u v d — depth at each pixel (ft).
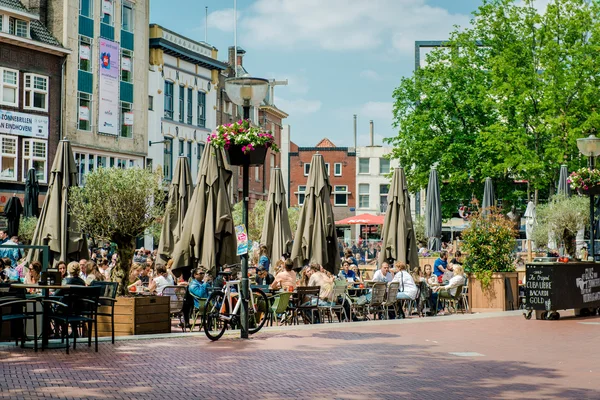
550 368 36.42
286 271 63.72
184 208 77.51
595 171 70.33
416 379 33.22
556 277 60.34
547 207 100.94
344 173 268.82
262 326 51.03
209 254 57.72
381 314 67.46
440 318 60.39
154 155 162.61
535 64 139.44
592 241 69.72
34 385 30.22
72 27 140.15
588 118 127.95
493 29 149.38
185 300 53.98
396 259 74.90
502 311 67.67
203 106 182.80
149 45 162.30
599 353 41.55
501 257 70.28
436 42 213.46
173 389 30.12
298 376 33.63
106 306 47.83
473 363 37.78
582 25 133.80
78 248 61.05
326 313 68.08
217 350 41.50
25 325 43.42
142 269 66.23
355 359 38.73
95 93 145.18
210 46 184.24
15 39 127.85
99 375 32.89
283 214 82.84
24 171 131.13
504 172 143.43
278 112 234.17
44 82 135.33
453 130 161.38
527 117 137.59
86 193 56.49
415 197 212.64
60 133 137.90
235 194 200.64
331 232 70.33
